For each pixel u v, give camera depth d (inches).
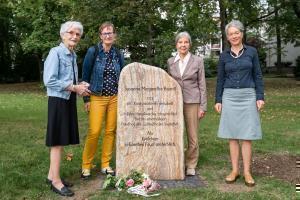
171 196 217.5
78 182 243.0
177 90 245.0
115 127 255.4
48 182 233.5
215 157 298.7
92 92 243.9
